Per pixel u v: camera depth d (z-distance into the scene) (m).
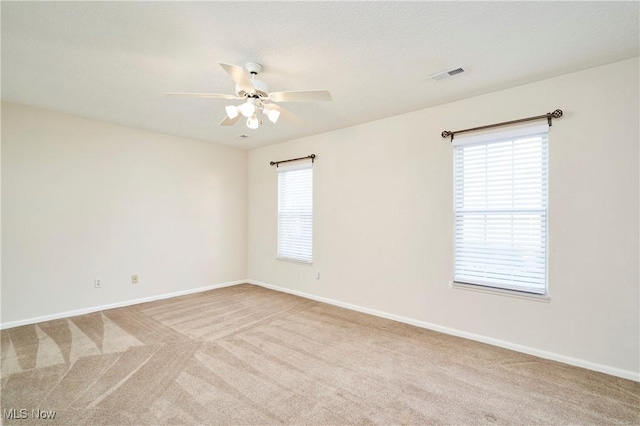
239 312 3.89
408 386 2.24
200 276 4.96
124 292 4.12
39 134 3.45
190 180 4.82
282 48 2.16
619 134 2.37
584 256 2.50
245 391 2.16
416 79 2.65
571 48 2.17
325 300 4.35
